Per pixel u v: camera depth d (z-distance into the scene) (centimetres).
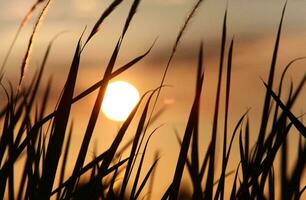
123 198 162
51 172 158
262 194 163
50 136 159
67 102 159
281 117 164
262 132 163
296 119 158
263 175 163
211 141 164
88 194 161
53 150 158
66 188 160
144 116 165
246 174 164
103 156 162
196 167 165
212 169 163
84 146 160
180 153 161
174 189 160
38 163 164
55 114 161
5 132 164
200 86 163
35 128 161
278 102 160
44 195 157
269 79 163
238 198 164
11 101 165
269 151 163
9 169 161
